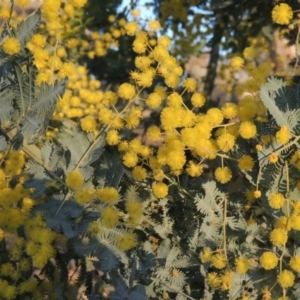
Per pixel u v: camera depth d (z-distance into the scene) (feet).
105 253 0.96
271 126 0.94
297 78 1.11
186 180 1.06
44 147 0.98
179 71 1.03
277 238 0.90
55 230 0.97
